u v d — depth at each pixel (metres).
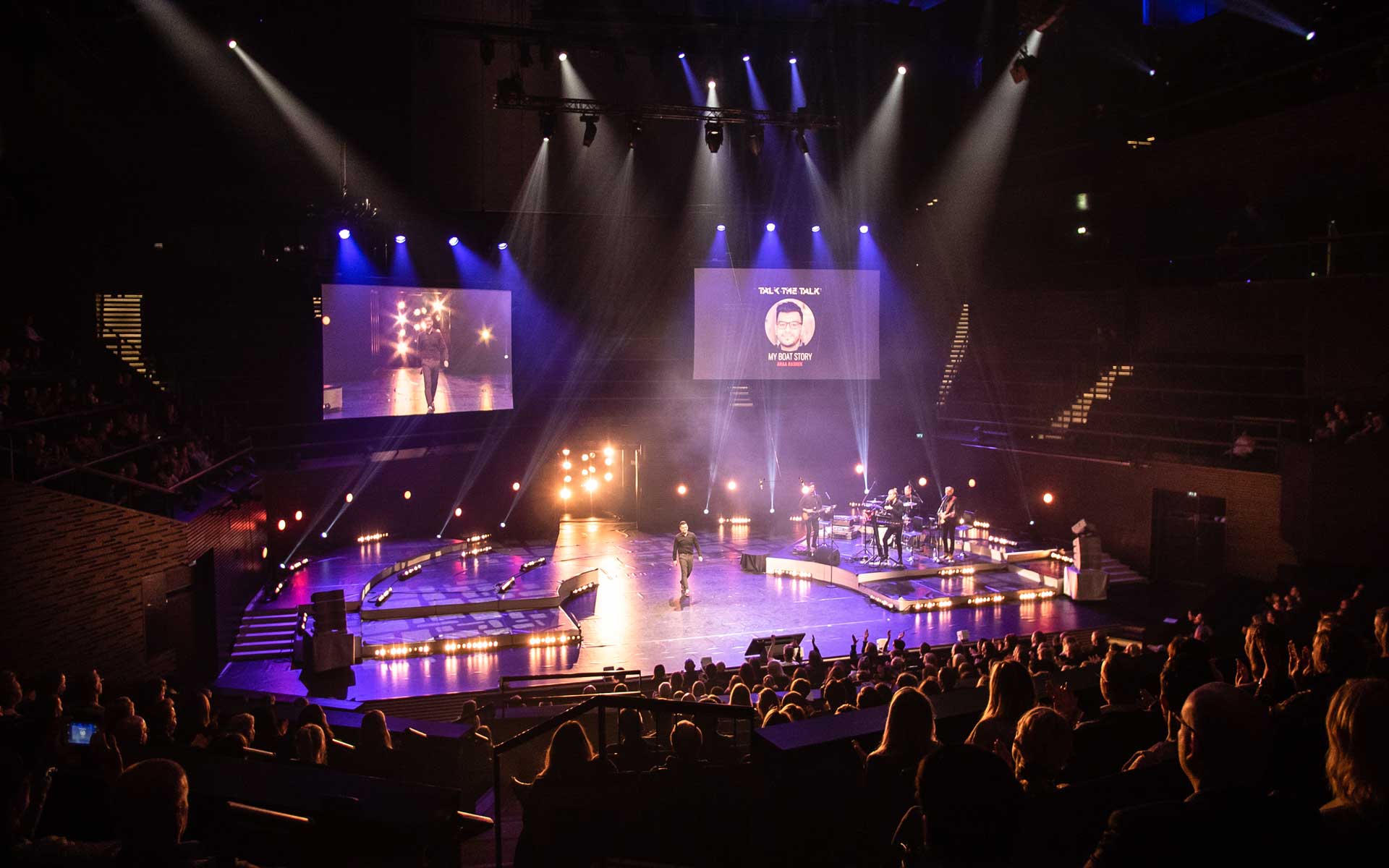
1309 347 22.39
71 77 20.70
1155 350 27.52
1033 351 31.64
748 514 34.72
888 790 4.29
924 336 34.66
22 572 13.48
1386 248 21.30
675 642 21.53
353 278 26.48
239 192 26.73
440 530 30.98
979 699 5.97
